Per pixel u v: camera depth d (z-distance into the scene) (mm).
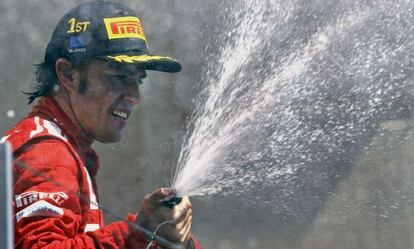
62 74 10227
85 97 10172
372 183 21188
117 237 9125
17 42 21703
